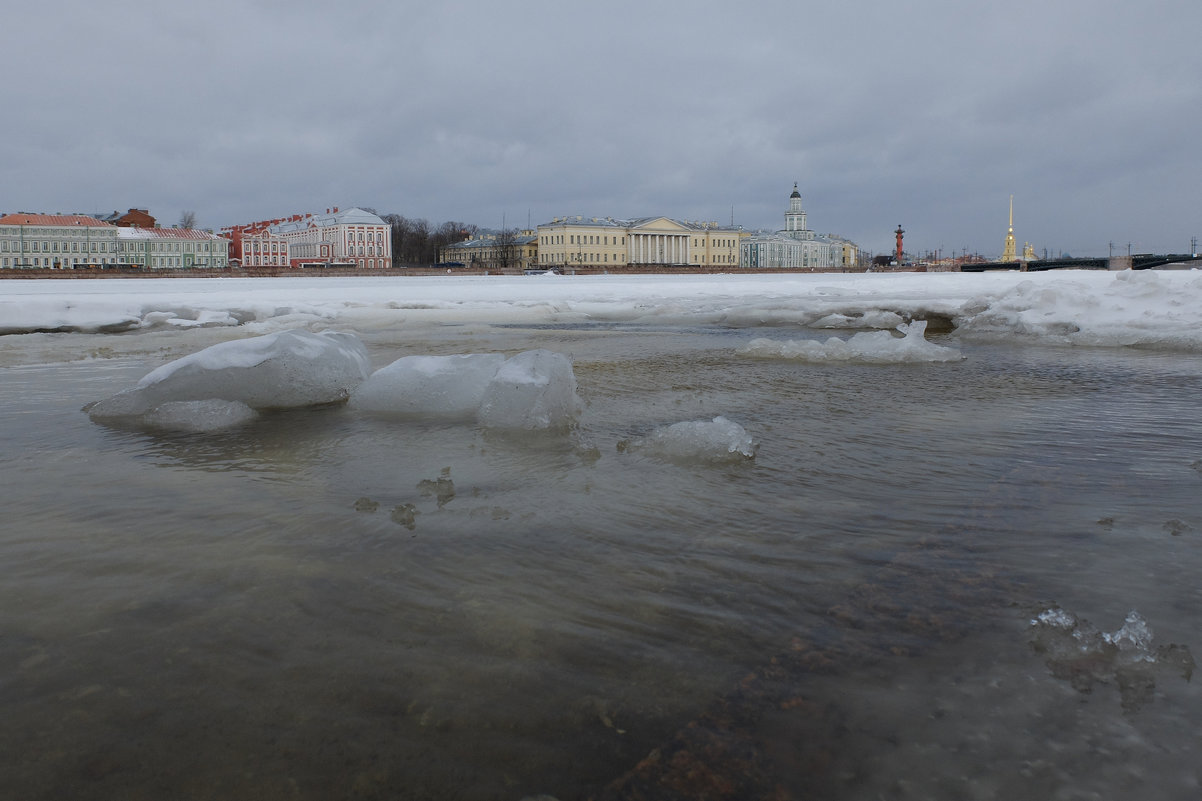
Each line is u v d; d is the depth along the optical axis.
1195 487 4.25
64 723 2.08
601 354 11.59
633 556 3.28
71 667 2.36
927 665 2.35
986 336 13.85
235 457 5.12
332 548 3.38
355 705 2.16
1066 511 3.83
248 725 2.07
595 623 2.65
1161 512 3.81
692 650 2.46
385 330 16.42
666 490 4.29
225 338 14.27
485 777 1.87
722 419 5.37
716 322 18.55
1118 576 2.99
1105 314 13.54
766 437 5.69
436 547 3.39
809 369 9.69
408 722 2.08
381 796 1.80
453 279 50.31
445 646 2.49
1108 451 5.17
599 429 6.02
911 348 10.52
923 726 2.05
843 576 3.04
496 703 2.17
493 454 5.17
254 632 2.58
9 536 3.53
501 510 3.90
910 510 3.89
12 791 1.82
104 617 2.70
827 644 2.49
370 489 4.34
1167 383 8.29
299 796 1.80
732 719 2.09
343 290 31.00
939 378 8.81
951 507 3.93
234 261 105.81
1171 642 2.45
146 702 2.18
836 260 158.62
